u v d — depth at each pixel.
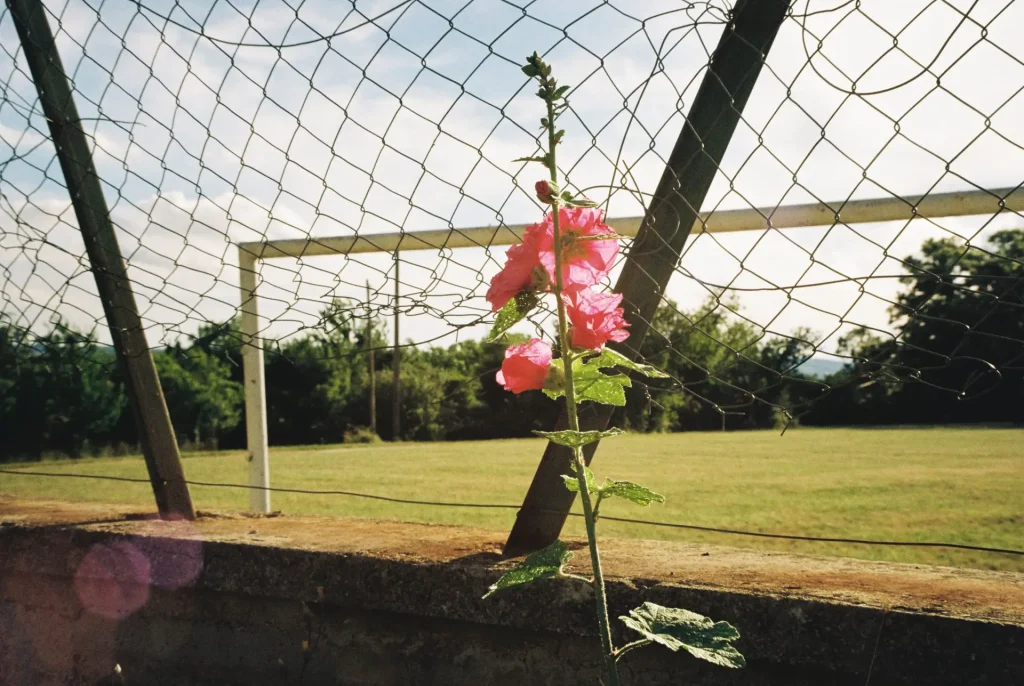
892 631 1.13
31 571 1.84
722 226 1.50
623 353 1.46
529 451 19.94
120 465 17.61
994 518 6.62
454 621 1.47
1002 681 1.06
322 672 1.58
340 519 1.95
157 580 1.71
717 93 1.37
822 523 6.34
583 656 1.36
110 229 1.96
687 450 18.88
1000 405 24.94
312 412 37.38
